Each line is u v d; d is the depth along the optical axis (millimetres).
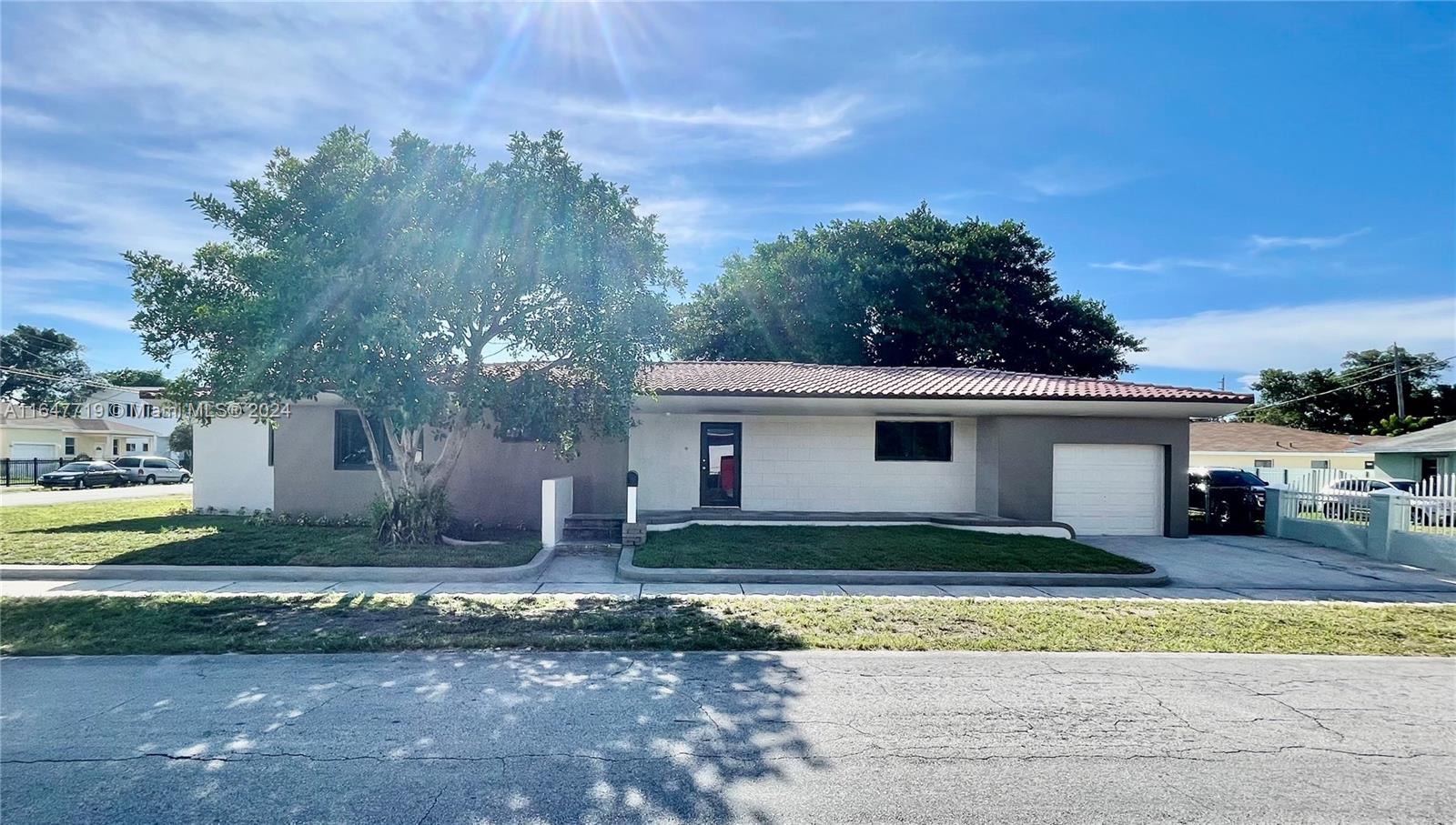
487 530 13984
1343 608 8789
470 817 3730
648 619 7727
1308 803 4004
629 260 11234
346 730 4773
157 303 10742
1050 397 14000
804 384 15109
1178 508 15109
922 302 28297
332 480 15164
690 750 4539
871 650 6781
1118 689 5816
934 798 3986
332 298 9289
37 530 13398
